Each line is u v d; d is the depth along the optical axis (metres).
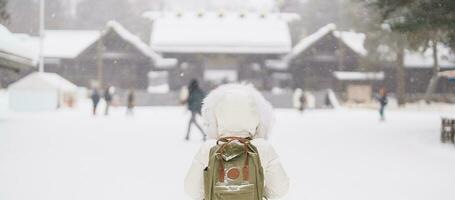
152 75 61.34
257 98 3.02
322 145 13.38
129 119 24.94
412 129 18.97
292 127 20.22
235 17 65.94
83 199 6.69
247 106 2.93
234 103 2.91
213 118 3.03
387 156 11.20
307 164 9.94
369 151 12.11
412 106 44.62
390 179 8.31
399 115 32.41
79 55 62.28
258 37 62.34
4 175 8.43
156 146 12.84
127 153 11.41
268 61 62.72
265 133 3.06
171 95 51.38
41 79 34.06
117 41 62.28
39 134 15.92
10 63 21.22
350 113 36.16
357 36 64.88
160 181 7.96
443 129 14.24
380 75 57.25
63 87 38.19
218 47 61.44
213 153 2.82
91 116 27.81
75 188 7.39
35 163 9.79
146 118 25.98
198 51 61.38
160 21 65.12
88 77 64.06
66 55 64.12
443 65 59.31
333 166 9.69
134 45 61.88
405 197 6.95
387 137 15.70
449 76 17.91
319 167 9.55
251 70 63.59
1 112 31.38
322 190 7.37
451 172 9.04
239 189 2.71
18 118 25.16
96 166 9.46
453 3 12.79
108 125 20.30
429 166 9.77
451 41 14.30
